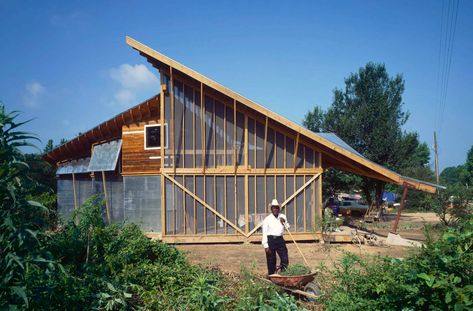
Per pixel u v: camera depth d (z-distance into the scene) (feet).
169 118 49.26
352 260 19.16
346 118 100.42
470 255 13.75
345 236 48.24
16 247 12.55
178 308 20.33
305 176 49.14
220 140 48.91
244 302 19.65
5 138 12.81
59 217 24.79
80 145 64.59
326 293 20.13
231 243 47.96
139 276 22.97
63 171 69.62
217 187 48.67
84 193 65.82
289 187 48.91
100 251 24.36
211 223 48.24
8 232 12.56
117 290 20.13
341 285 18.90
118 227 28.30
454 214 57.47
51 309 16.08
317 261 36.58
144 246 26.32
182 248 44.75
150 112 52.90
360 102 102.27
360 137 100.01
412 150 100.07
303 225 48.52
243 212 48.37
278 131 49.01
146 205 52.21
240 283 24.27
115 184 58.85
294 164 49.11
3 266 12.57
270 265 27.25
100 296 19.34
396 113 100.22
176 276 23.82
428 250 15.11
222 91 45.78
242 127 48.93
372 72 101.55
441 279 13.50
